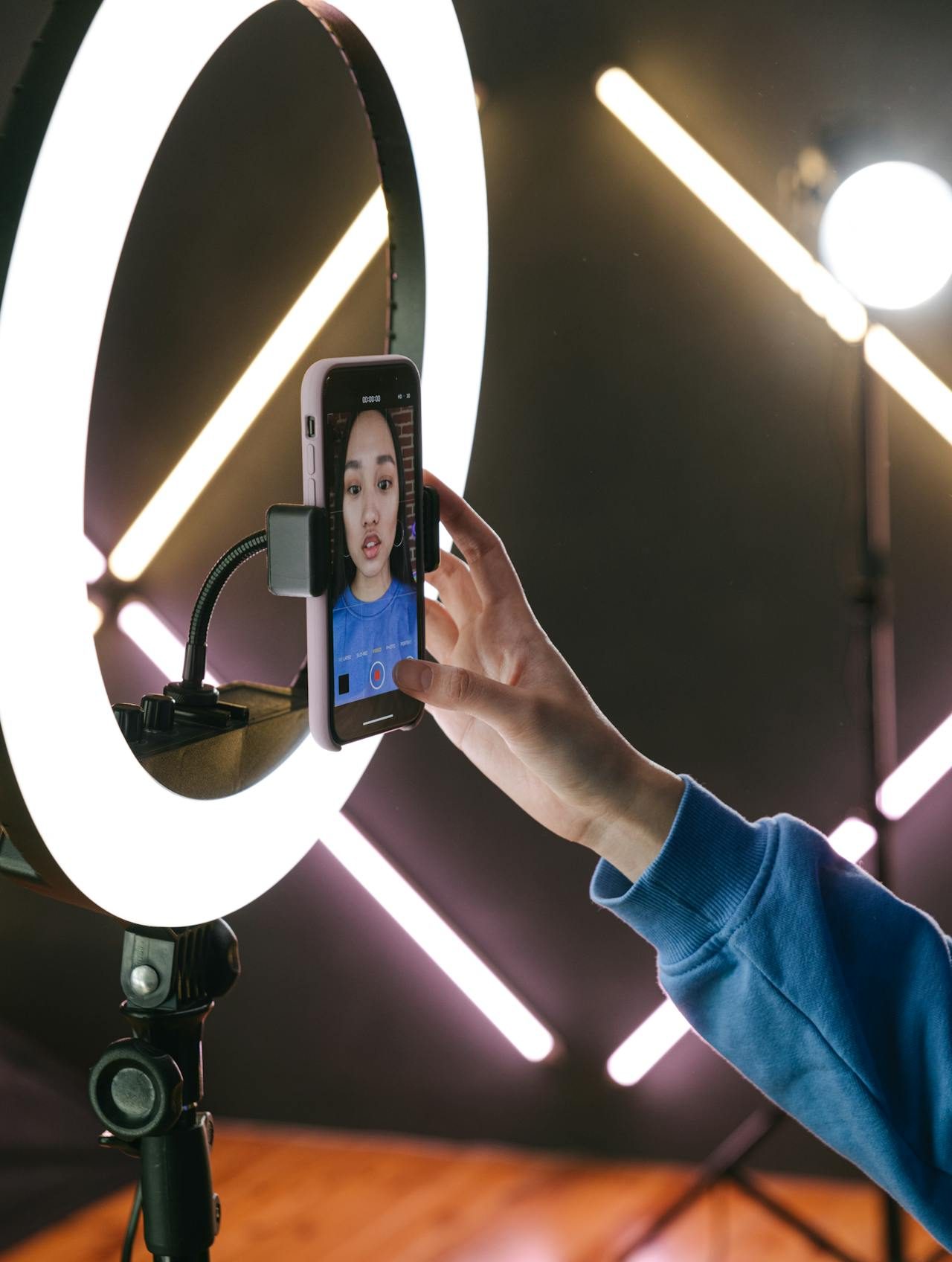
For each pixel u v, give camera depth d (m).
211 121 2.22
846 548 2.24
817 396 2.21
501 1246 2.06
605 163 2.22
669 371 2.26
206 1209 0.65
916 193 1.75
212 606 0.72
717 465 2.27
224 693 0.79
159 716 0.68
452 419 0.87
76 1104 2.36
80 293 0.50
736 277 2.21
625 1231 2.11
